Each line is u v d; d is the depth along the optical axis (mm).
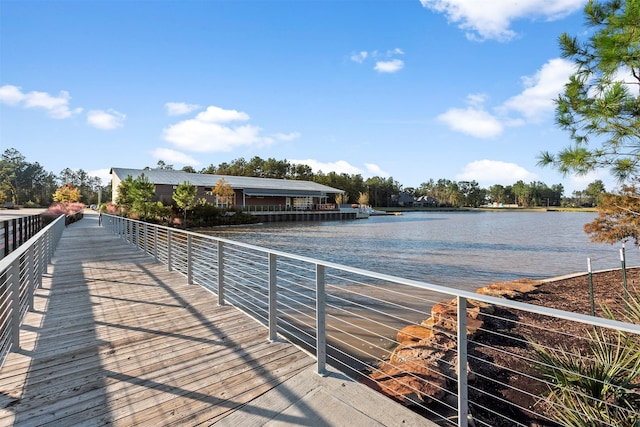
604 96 3590
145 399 2314
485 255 14391
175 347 3189
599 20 3764
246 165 73312
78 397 2338
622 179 4027
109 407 2219
